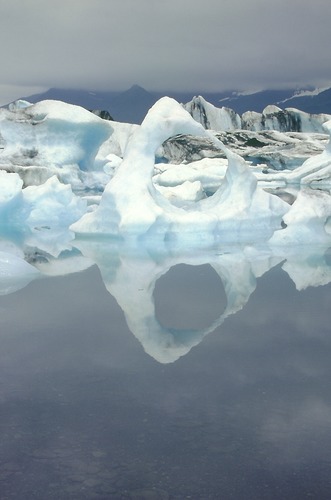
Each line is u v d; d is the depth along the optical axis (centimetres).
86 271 760
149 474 267
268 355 430
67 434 305
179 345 455
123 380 381
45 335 481
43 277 719
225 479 263
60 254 897
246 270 761
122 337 477
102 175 2280
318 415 326
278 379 382
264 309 564
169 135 1101
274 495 251
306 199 1020
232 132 4144
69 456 283
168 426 314
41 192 1384
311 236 994
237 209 1113
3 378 385
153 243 1002
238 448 290
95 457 282
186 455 283
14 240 1062
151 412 331
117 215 1048
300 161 3591
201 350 443
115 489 256
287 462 276
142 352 438
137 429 310
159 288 660
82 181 2164
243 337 476
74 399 350
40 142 2125
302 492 253
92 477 265
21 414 329
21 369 402
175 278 716
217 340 469
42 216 1370
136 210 1010
